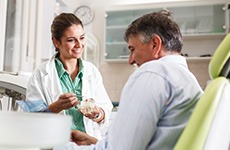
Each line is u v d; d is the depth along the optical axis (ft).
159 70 2.63
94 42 13.97
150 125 2.43
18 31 7.85
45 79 4.99
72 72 5.24
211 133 1.80
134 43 3.05
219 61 1.84
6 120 1.02
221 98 1.80
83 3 14.43
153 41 2.95
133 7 13.53
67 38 4.88
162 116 2.59
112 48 13.61
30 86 4.97
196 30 12.73
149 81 2.53
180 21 12.96
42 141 1.05
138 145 2.41
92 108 4.60
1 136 1.02
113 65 13.71
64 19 4.95
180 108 2.57
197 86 2.71
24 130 1.03
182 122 2.55
